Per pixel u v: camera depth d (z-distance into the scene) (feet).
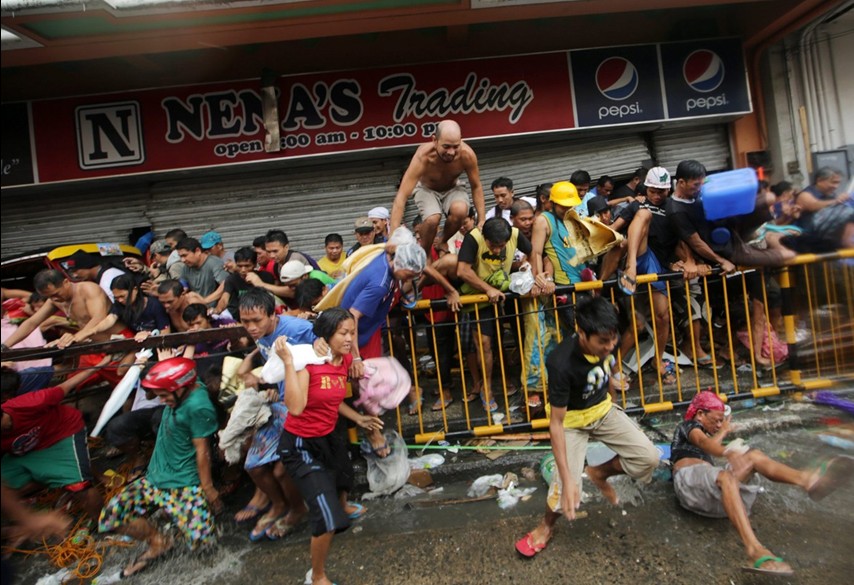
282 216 23.31
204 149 21.40
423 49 21.81
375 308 10.71
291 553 10.28
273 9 16.70
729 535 9.60
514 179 23.39
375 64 21.85
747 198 11.29
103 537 11.21
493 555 9.64
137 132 21.29
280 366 9.61
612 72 21.77
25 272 19.08
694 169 12.49
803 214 13.64
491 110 21.75
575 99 21.80
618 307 14.75
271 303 10.13
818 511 10.09
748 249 13.12
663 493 10.82
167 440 10.48
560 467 8.84
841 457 9.36
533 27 21.89
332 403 9.18
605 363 9.56
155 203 23.07
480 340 12.67
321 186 23.21
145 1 15.80
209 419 10.43
